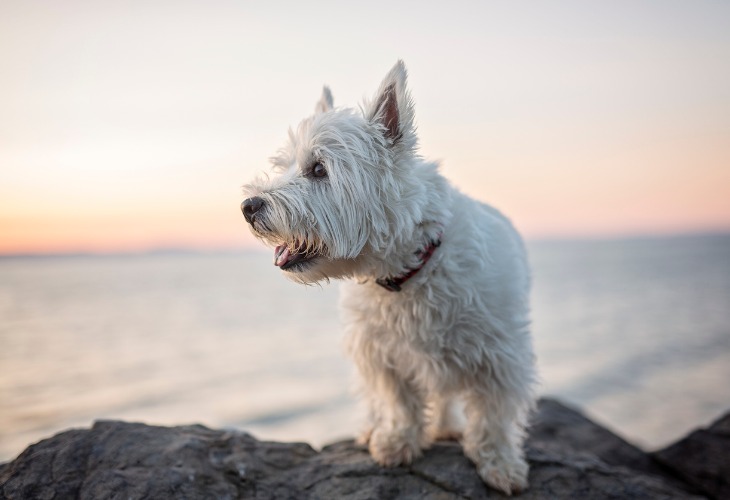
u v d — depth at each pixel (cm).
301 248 62
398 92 61
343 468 66
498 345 63
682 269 1455
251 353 444
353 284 67
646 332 525
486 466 64
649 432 247
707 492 85
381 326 65
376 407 75
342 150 60
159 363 405
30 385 335
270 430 254
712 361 393
